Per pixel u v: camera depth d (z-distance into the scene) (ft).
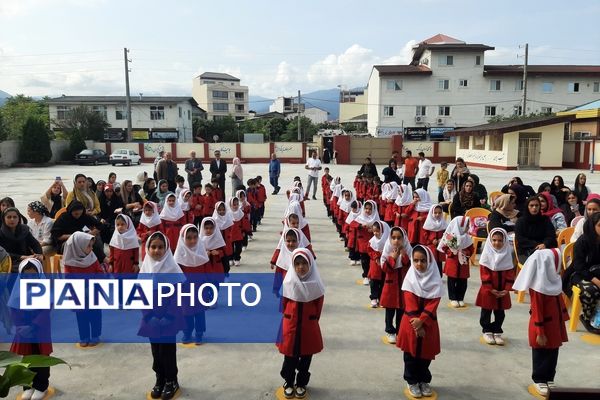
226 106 276.00
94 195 30.60
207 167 115.44
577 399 8.02
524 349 17.67
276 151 131.95
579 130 116.26
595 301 18.67
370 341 18.35
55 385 15.25
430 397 14.42
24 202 52.80
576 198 30.30
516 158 100.27
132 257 21.52
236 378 15.66
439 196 45.11
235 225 28.07
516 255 22.39
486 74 148.46
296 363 14.29
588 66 157.79
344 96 298.35
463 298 22.82
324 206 53.06
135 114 171.73
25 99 190.29
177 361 16.85
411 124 152.05
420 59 165.78
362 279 26.02
